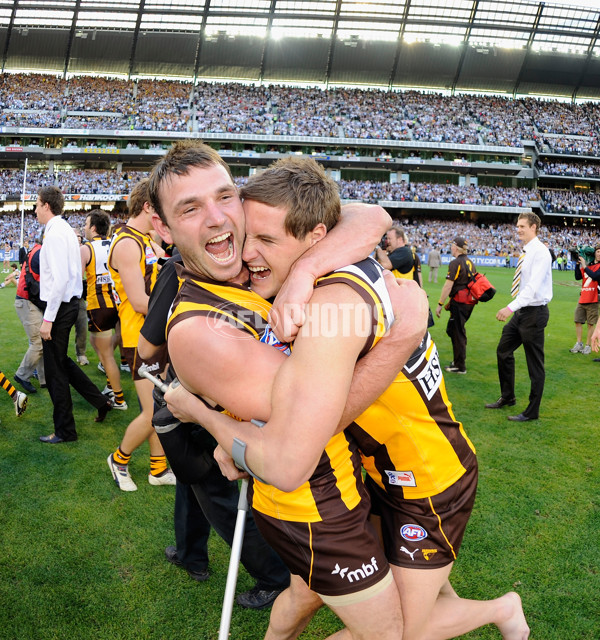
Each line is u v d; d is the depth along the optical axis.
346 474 1.35
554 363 6.60
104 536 2.61
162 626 2.03
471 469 1.56
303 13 37.72
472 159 39.59
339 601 1.32
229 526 2.02
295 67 40.72
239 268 1.25
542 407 4.78
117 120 36.84
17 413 4.03
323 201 1.22
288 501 1.29
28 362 4.80
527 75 42.25
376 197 37.50
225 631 1.46
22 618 2.04
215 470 1.97
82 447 3.69
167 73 40.34
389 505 1.52
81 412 4.41
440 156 39.34
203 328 1.14
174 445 1.78
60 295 3.48
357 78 41.78
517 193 39.34
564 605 2.15
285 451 1.06
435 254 17.30
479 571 2.37
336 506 1.31
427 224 38.06
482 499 3.04
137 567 2.38
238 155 37.66
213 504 1.98
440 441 1.46
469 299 5.83
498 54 40.75
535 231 4.22
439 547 1.45
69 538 2.58
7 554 2.44
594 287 6.96
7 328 8.05
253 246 1.25
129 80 39.66
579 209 38.66
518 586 2.27
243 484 1.55
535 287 4.18
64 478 3.21
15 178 34.59
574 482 3.25
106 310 4.11
